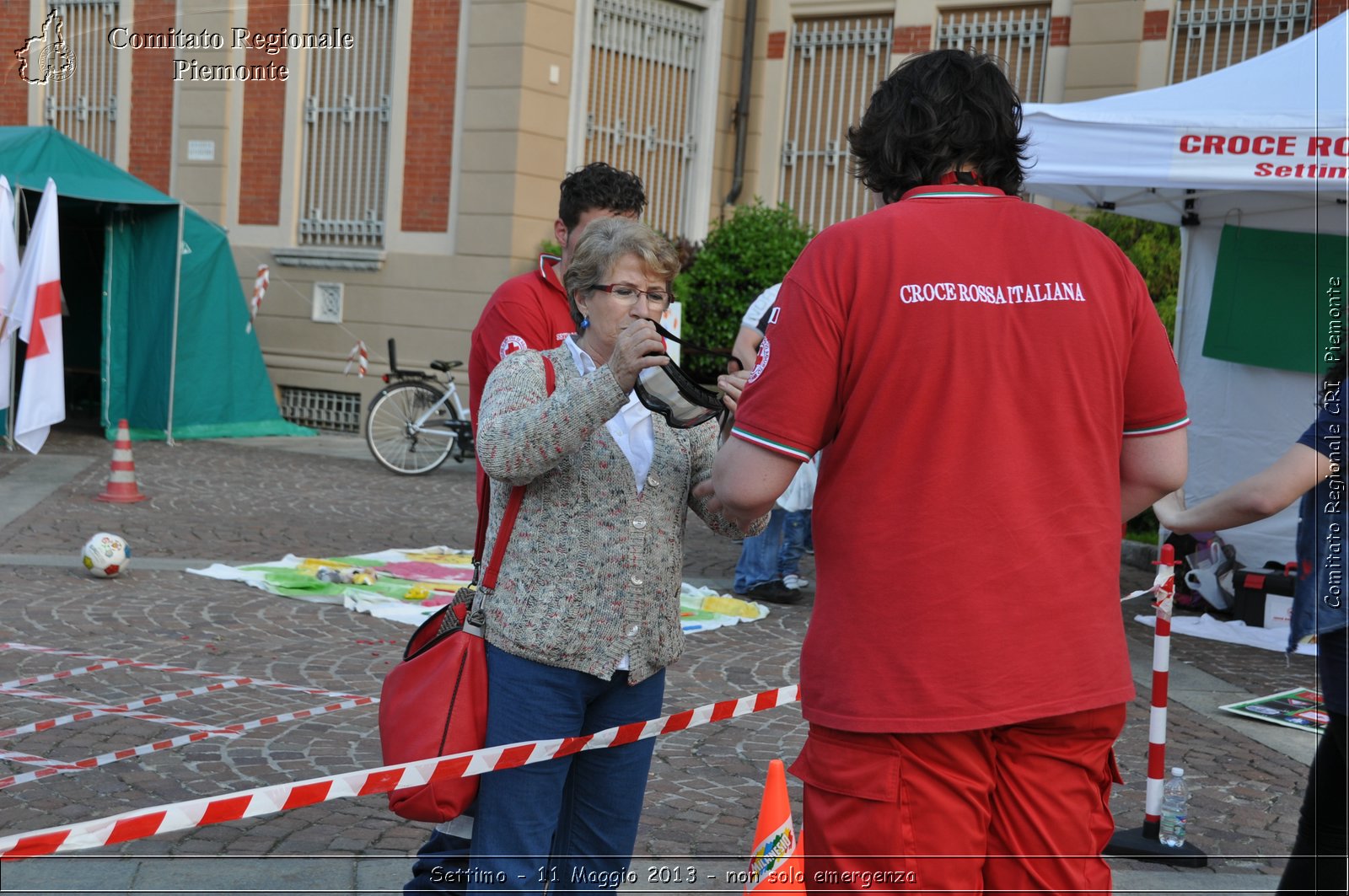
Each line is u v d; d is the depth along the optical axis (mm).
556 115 13812
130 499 9453
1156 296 10773
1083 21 13172
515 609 2482
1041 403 2002
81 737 4398
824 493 2070
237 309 13594
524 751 2441
